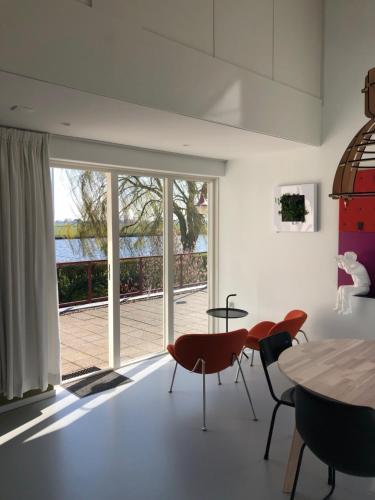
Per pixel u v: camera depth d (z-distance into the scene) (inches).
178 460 114.2
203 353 132.3
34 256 142.6
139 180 191.0
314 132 178.5
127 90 112.4
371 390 84.7
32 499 99.0
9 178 136.6
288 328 152.0
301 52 170.6
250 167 209.2
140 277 194.4
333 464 79.0
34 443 123.5
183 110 126.3
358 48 171.5
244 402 150.3
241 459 114.4
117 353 184.1
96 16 105.5
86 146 163.2
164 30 122.0
